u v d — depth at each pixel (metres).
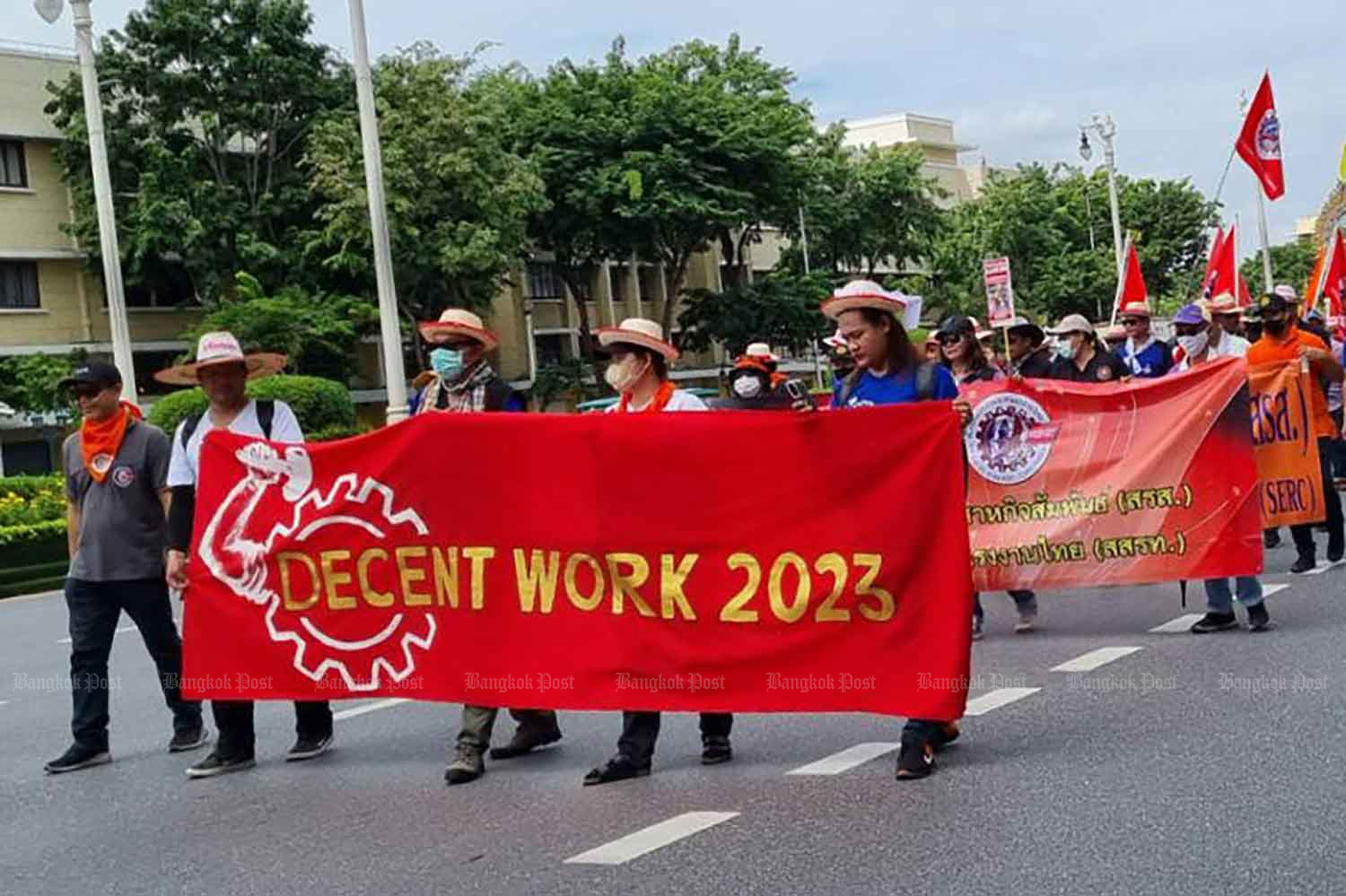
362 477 7.00
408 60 36.16
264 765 7.33
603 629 6.58
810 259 55.03
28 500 24.03
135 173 36.44
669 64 43.22
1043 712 7.03
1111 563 9.23
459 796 6.34
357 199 33.81
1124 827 5.13
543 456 6.69
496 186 36.34
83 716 7.60
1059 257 64.06
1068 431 9.38
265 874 5.40
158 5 35.78
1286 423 10.36
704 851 5.21
